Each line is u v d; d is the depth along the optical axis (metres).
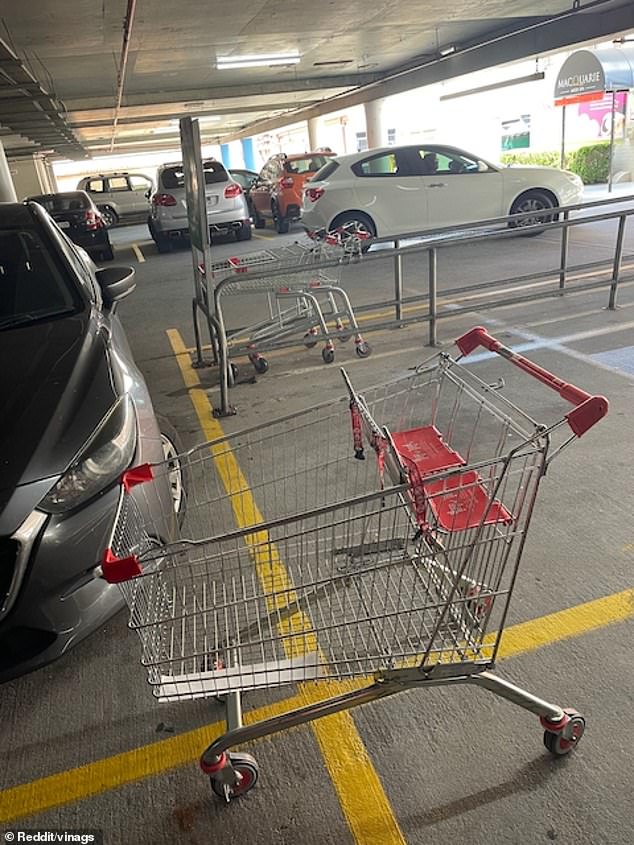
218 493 3.82
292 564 2.61
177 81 18.55
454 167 11.39
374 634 2.07
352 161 11.38
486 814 2.00
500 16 12.93
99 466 2.47
